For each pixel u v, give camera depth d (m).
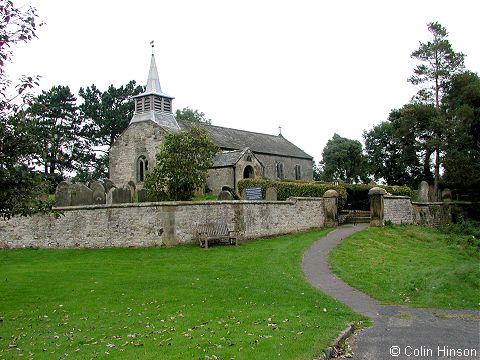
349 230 28.59
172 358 8.42
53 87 60.88
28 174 10.93
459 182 45.78
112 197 24.92
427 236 29.62
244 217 25.03
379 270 19.05
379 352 9.31
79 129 62.62
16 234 25.48
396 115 59.16
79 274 17.22
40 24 11.35
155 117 47.66
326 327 10.63
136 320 11.39
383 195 30.92
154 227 22.62
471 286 16.67
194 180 27.48
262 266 18.31
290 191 35.06
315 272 18.06
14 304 13.27
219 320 11.19
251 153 45.09
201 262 19.11
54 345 9.67
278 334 9.84
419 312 13.13
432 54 48.50
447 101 48.66
